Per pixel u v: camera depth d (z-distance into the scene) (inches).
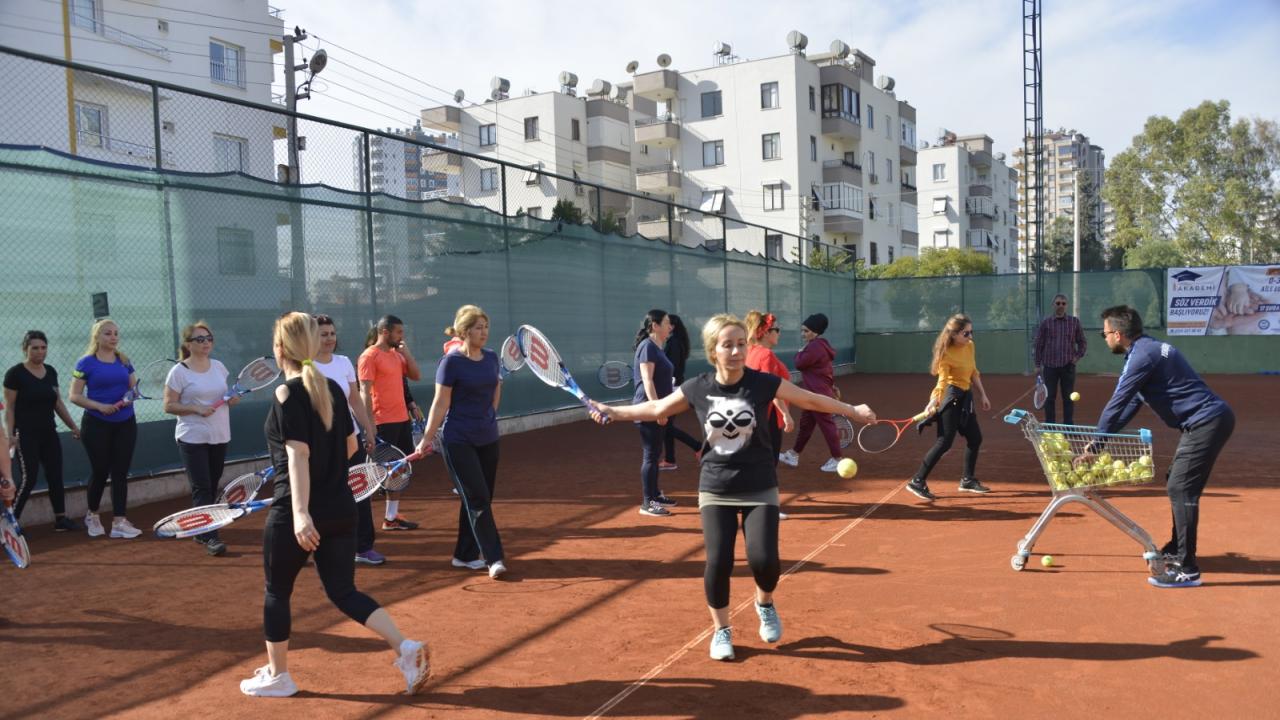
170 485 368.5
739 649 186.4
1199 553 250.2
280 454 161.8
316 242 432.5
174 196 372.5
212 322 386.9
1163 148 1839.3
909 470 405.7
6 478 205.8
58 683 173.8
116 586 241.6
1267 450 431.8
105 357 301.1
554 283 597.3
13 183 320.8
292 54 889.5
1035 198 1040.8
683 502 349.4
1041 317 1015.0
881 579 235.3
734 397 178.2
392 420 296.4
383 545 286.0
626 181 1803.6
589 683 169.9
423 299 492.4
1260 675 165.0
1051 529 284.5
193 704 163.0
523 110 1738.4
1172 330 967.6
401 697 165.0
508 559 265.4
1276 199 1744.6
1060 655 177.9
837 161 1721.2
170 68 1147.3
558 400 617.3
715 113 1705.2
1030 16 1037.2
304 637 199.3
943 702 157.4
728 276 820.6
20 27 973.8
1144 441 224.5
